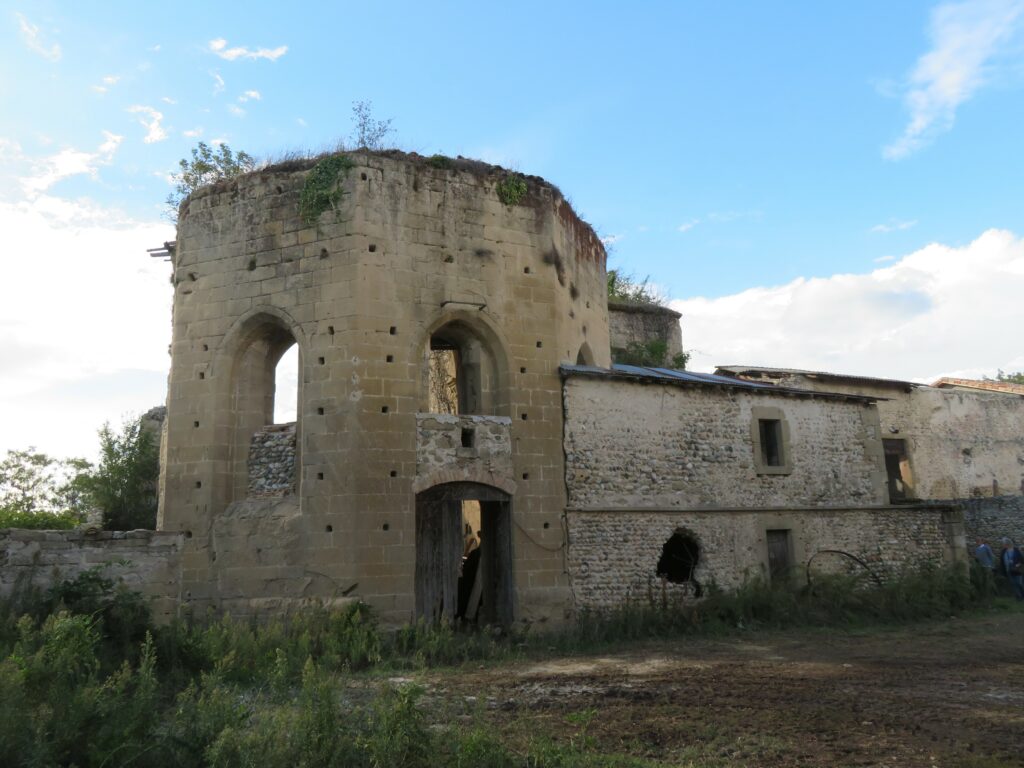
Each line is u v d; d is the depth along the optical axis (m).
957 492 31.61
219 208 17.62
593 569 17.12
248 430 17.08
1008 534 26.06
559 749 7.37
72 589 12.73
